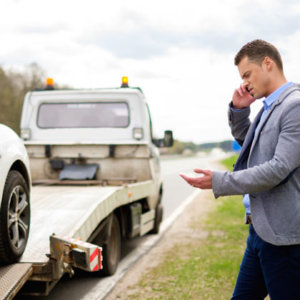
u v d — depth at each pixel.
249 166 2.60
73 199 5.41
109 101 8.00
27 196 3.77
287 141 2.36
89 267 3.19
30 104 8.15
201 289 5.20
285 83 2.62
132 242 8.08
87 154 7.70
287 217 2.42
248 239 2.82
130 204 6.93
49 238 3.62
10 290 2.97
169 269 6.11
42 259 3.53
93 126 8.00
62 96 8.09
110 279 5.74
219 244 7.71
